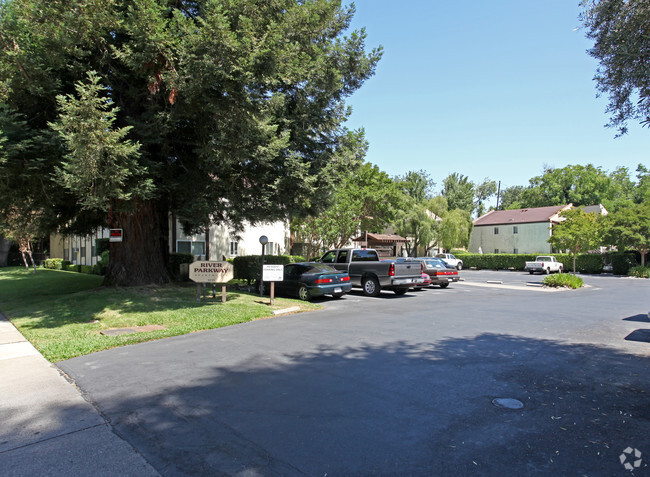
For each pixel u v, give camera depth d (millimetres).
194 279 12562
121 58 9859
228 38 8695
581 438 3680
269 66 9586
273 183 13023
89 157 8250
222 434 3836
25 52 9188
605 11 5461
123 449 3602
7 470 3268
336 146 16078
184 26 9016
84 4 8805
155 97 11320
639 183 61719
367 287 16062
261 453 3457
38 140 9586
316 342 7680
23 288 19359
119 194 9211
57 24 9047
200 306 11938
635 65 5262
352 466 3217
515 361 6270
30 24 8883
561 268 34969
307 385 5191
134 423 4137
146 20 8812
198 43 8812
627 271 32781
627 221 31672
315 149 14562
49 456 3492
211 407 4508
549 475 3064
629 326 9352
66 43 9062
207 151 10836
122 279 14352
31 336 8555
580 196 56531
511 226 47750
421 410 4340
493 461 3271
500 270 42156
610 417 4148
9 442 3764
